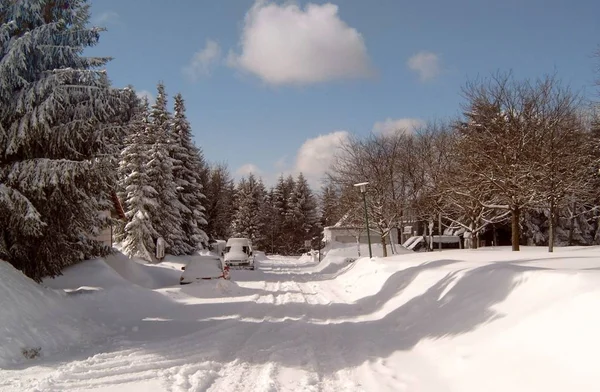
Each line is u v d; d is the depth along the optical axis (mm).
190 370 6773
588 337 5211
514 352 6070
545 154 21516
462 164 26516
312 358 7766
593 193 26453
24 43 10547
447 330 8375
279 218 84688
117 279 15516
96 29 12031
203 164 55875
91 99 11328
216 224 57062
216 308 13875
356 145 36000
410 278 14195
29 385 5848
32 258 11867
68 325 9398
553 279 7266
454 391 5922
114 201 28391
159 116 36469
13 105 10766
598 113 27047
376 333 9922
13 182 10555
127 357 7473
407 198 35906
